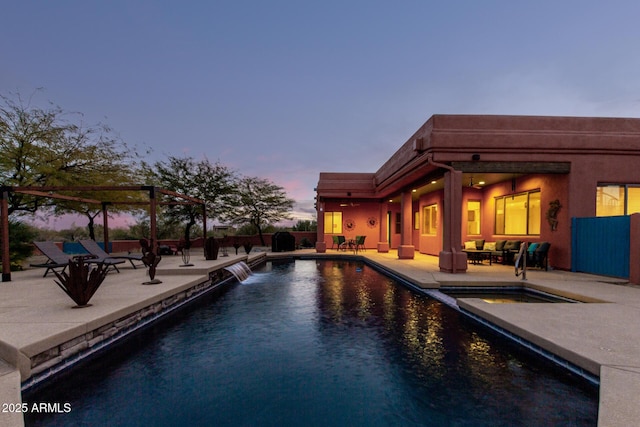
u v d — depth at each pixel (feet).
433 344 12.51
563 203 27.27
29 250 30.25
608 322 12.50
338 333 13.89
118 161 39.75
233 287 24.86
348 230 58.80
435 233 44.96
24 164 32.01
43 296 16.02
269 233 67.67
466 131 26.32
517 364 10.60
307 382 9.46
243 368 10.43
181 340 13.09
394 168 38.04
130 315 14.01
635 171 26.76
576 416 7.53
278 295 21.84
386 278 28.96
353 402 8.36
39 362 9.39
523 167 26.37
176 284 19.45
